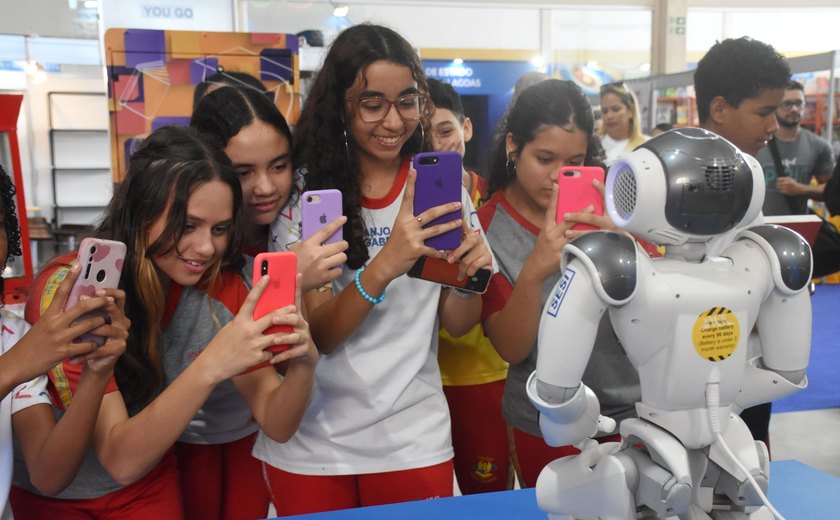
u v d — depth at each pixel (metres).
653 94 6.58
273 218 1.60
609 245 1.05
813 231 1.93
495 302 1.69
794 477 1.47
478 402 2.03
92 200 7.51
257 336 1.20
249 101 1.54
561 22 7.34
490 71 7.25
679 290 1.04
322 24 6.56
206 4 6.09
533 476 1.74
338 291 1.57
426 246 1.38
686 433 1.08
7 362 1.07
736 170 1.02
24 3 6.05
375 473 1.52
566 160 1.62
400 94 1.48
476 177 2.55
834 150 5.89
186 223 1.29
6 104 1.44
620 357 1.62
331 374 1.51
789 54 8.31
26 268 1.53
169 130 1.38
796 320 1.13
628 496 1.10
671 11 7.38
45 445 1.21
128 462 1.26
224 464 1.76
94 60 6.37
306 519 1.33
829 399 4.24
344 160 1.55
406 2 6.87
